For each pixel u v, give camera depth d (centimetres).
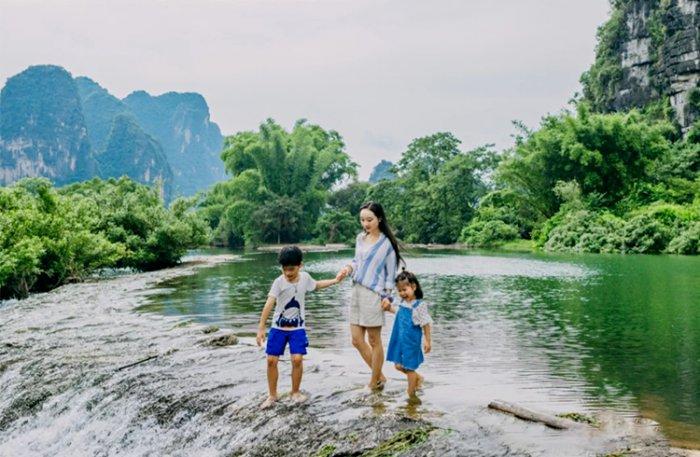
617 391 676
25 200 2252
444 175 6381
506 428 511
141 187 3616
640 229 3800
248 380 705
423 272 2434
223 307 1450
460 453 460
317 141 7706
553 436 493
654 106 6556
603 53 7438
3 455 684
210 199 7831
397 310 620
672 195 4753
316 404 599
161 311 1389
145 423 649
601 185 4959
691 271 2278
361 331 656
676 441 510
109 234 2948
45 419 738
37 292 2138
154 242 2967
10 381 836
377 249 639
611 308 1334
